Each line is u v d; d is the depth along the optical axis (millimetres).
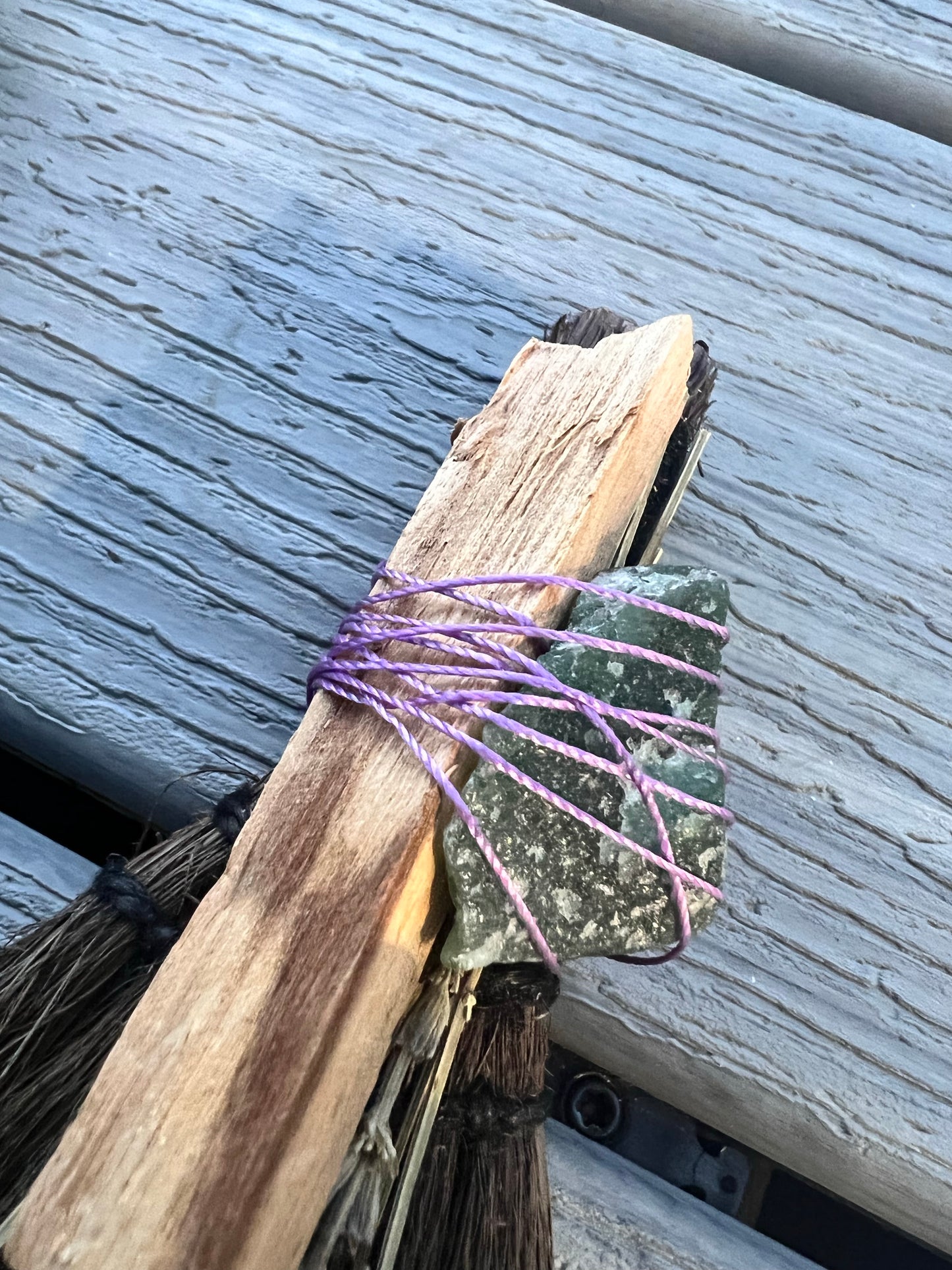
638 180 152
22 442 141
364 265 148
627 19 168
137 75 155
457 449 101
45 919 109
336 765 89
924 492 142
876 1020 124
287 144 153
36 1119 96
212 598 136
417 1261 91
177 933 105
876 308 148
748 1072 122
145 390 143
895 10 161
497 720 85
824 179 153
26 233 149
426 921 88
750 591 139
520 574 93
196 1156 79
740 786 132
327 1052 82
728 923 127
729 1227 119
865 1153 120
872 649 137
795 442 144
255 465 140
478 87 155
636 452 101
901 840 130
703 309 148
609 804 87
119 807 135
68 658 133
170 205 150
